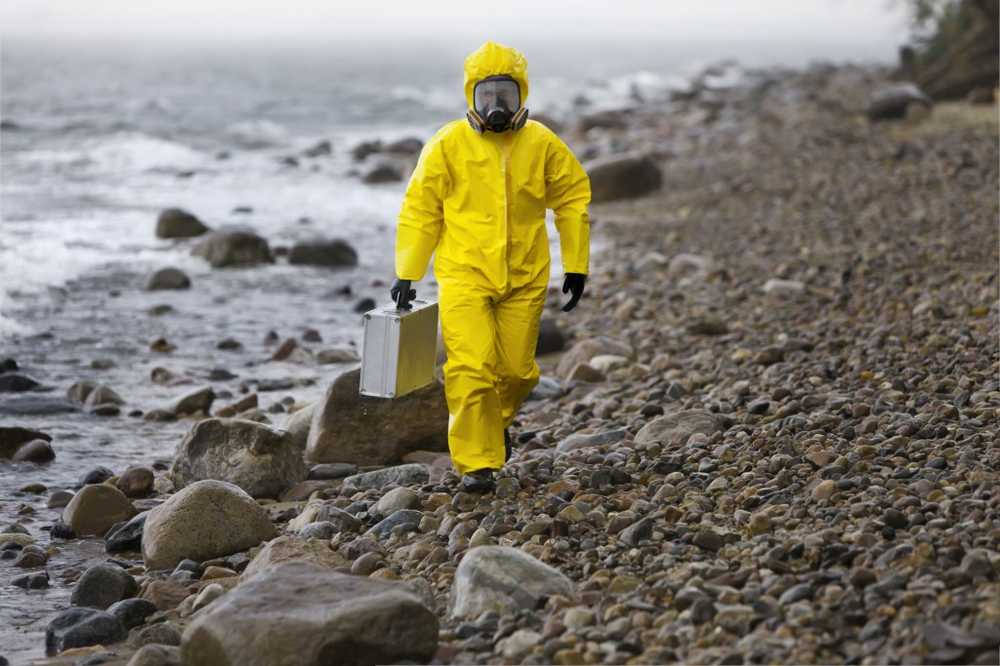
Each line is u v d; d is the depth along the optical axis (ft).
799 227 58.44
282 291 51.31
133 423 32.89
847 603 16.26
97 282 51.44
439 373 34.27
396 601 16.48
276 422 32.40
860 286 44.19
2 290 48.65
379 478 25.88
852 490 21.39
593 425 29.68
